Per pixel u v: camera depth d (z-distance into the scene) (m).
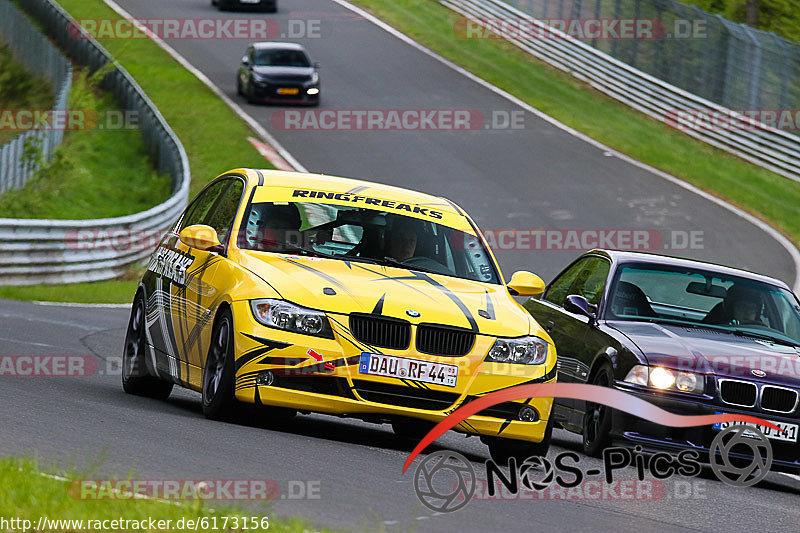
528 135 111.38
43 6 143.88
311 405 23.80
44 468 17.39
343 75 130.38
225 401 24.62
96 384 31.77
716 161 106.44
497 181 95.88
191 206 31.66
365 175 94.81
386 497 19.00
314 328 23.94
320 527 15.95
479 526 17.66
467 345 24.38
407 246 27.48
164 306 28.95
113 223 65.56
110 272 66.25
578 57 134.12
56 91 110.44
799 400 28.38
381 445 25.67
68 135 98.19
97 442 20.52
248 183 28.38
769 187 100.31
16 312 48.53
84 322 47.88
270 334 23.97
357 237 27.31
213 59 135.12
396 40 147.62
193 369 26.70
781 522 21.88
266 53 119.56
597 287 33.47
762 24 170.50
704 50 118.56
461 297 25.55
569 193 93.75
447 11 160.62
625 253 34.41
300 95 116.44
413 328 24.11
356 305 24.17
